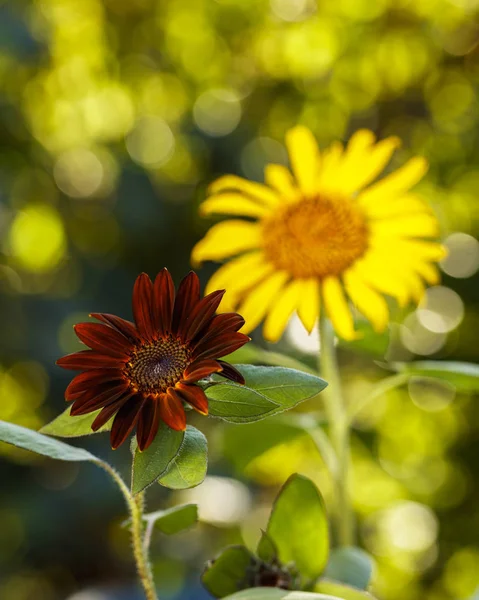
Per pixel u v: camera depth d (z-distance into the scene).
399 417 2.73
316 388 1.16
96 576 2.21
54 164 2.57
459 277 2.55
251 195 1.41
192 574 2.19
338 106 2.79
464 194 2.73
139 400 1.13
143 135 2.72
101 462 1.19
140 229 2.22
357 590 1.25
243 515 2.31
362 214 1.40
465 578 2.70
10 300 2.13
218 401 1.14
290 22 2.77
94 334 1.14
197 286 1.15
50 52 2.39
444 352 2.55
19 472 2.18
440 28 2.74
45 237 2.54
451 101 2.77
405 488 2.80
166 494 2.17
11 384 2.47
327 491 2.65
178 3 2.74
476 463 2.68
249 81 2.78
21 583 2.35
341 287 1.39
